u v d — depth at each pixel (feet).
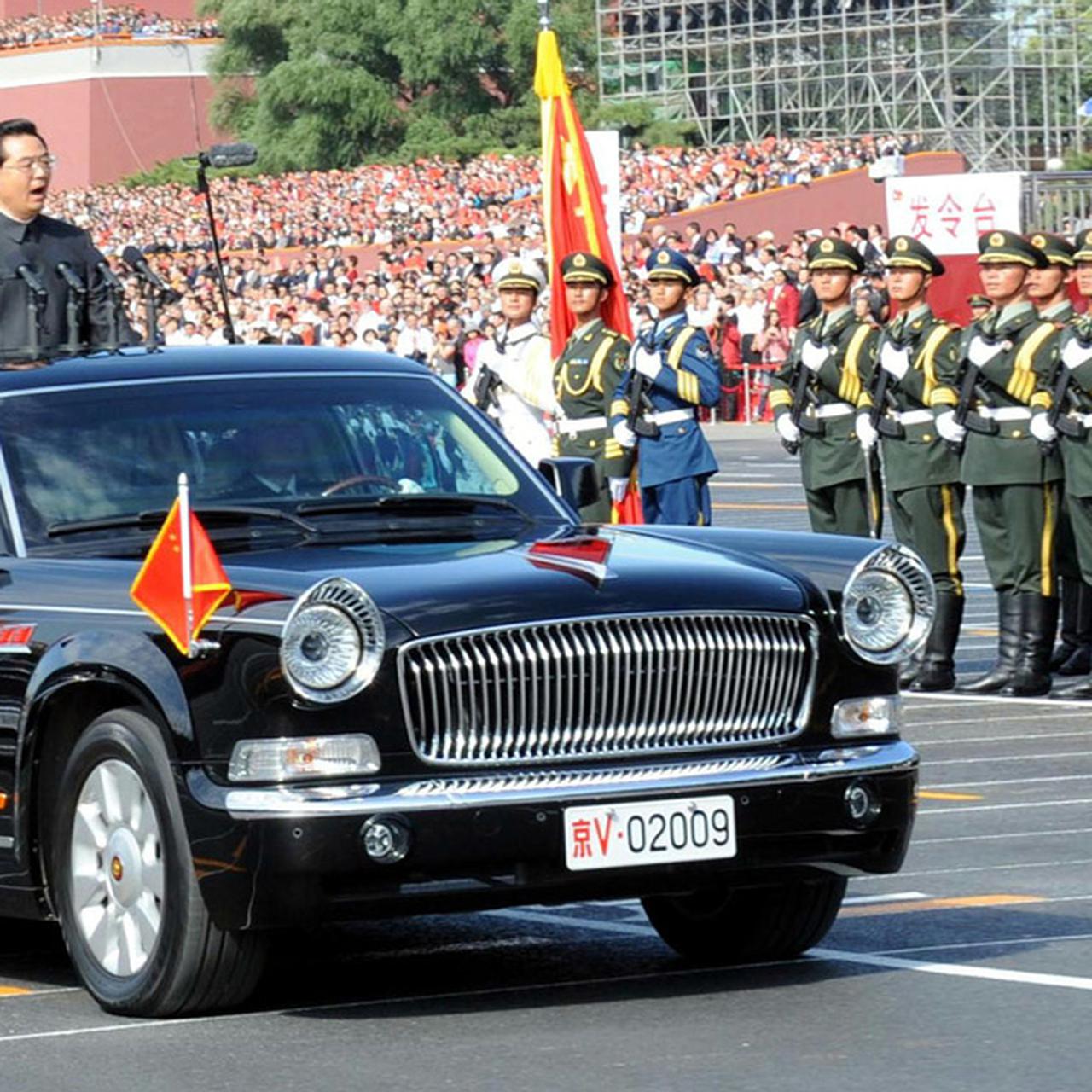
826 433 136.98
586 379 135.64
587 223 160.35
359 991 69.05
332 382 78.33
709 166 580.71
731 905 71.20
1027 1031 61.52
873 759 67.87
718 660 66.54
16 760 69.00
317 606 63.26
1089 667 137.28
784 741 67.26
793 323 371.15
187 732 64.03
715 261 435.53
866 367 134.92
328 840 62.44
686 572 67.62
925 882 83.41
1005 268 128.67
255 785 63.31
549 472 79.00
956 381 131.23
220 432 75.77
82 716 68.74
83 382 77.00
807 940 71.46
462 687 63.98
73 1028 65.46
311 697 62.95
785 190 553.23
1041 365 127.95
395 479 75.77
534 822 63.72
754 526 225.76
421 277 458.50
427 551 70.69
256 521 72.95
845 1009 64.85
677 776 65.31
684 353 132.87
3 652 69.26
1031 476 129.08
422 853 63.00
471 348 318.86
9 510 73.26
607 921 79.92
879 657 68.64
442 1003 67.15
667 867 65.16
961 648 150.61
